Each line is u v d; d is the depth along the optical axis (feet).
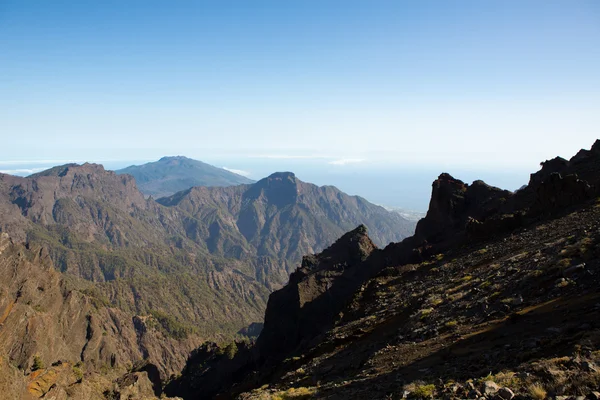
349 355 92.32
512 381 37.27
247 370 233.76
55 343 336.70
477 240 149.48
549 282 67.62
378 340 91.61
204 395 273.95
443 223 207.21
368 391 56.03
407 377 54.90
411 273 149.69
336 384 68.44
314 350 114.21
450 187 215.72
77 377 170.60
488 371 43.91
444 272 126.31
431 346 65.57
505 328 57.16
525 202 168.35
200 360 353.31
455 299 85.81
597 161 162.50
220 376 278.67
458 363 51.57
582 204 124.77
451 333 67.82
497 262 104.01
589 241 74.08
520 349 46.29
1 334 290.56
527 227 133.18
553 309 56.18
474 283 92.43
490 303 72.64
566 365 36.14
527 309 61.26
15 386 125.70
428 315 84.48
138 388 250.98
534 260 84.38
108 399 177.06
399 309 108.58
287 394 72.95
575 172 163.22
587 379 32.07
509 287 75.66
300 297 207.51
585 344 39.06
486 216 183.62
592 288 56.49
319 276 218.38
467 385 40.04
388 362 67.46
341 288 210.18
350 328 117.29
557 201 136.36
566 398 30.48
